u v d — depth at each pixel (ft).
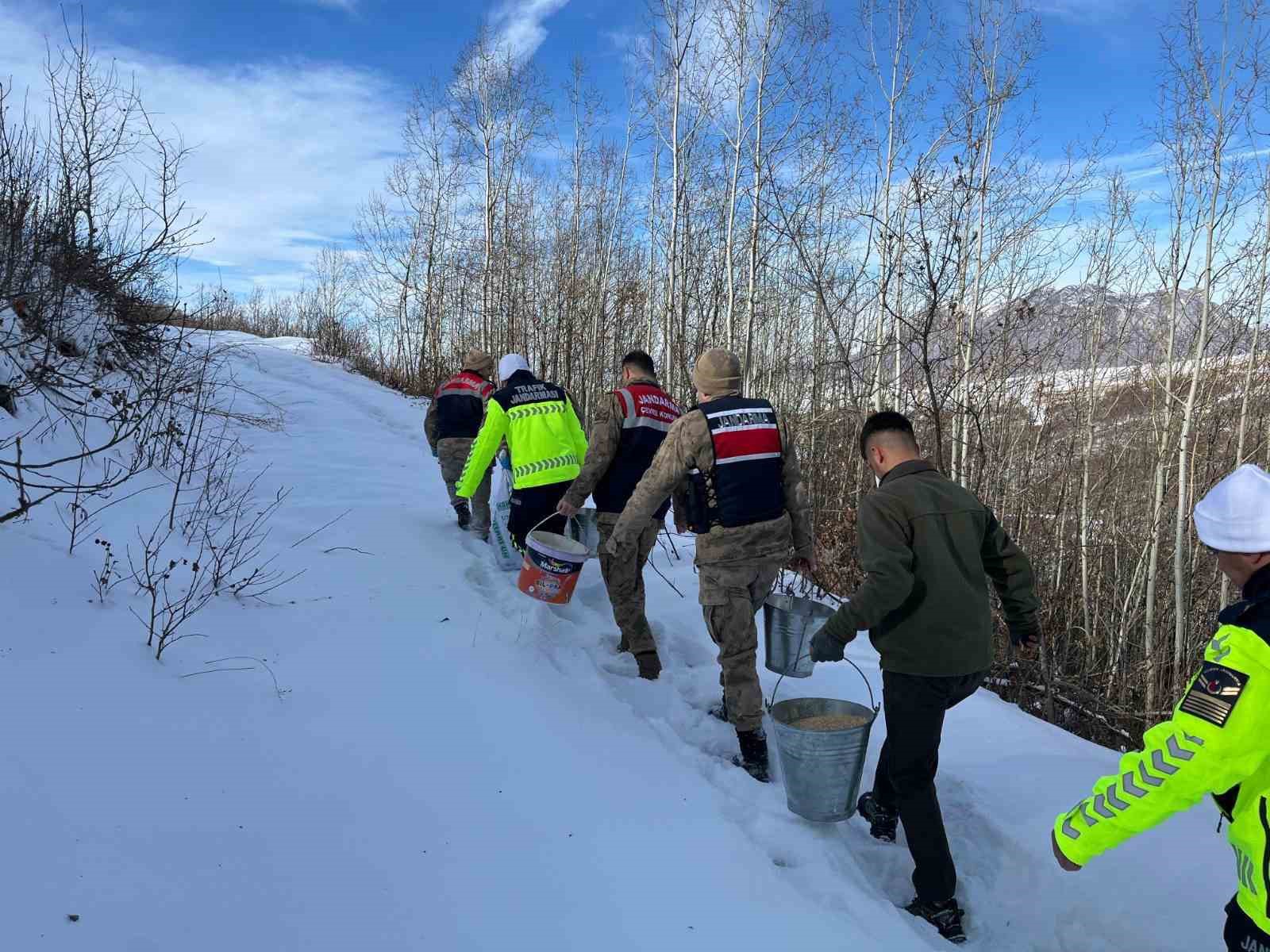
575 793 9.57
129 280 25.89
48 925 5.67
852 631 8.84
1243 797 5.52
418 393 52.31
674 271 43.42
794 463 12.21
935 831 8.89
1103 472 27.63
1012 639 9.85
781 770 11.80
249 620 12.12
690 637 16.53
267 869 6.98
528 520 16.43
